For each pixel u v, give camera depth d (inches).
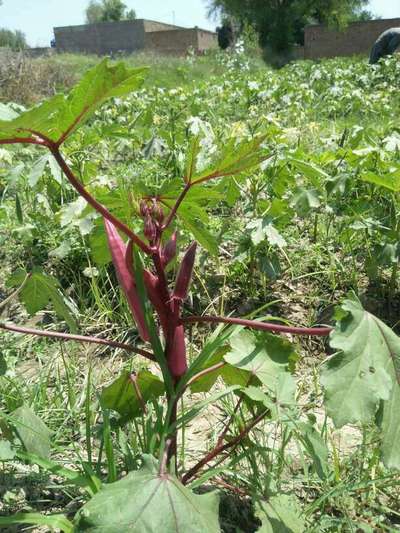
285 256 158.1
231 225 170.9
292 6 1831.9
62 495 84.5
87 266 156.2
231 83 595.8
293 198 148.9
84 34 1743.4
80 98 56.9
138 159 264.7
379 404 64.2
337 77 599.5
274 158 150.0
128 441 89.7
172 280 147.6
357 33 1706.4
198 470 82.7
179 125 293.0
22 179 202.4
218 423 100.6
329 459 90.0
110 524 55.1
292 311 140.9
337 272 152.6
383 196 159.6
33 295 88.6
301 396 110.2
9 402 101.3
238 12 1898.4
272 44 1838.1
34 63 710.5
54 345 130.3
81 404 106.0
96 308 145.9
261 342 78.8
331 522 75.0
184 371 75.2
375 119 393.7
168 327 73.0
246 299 144.7
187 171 68.7
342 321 65.8
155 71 879.7
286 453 92.0
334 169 165.5
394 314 140.5
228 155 65.9
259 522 80.2
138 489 58.1
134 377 81.0
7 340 130.6
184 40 1761.8
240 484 84.0
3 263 169.6
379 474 84.7
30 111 53.9
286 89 479.2
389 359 64.6
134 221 132.5
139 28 1733.5
